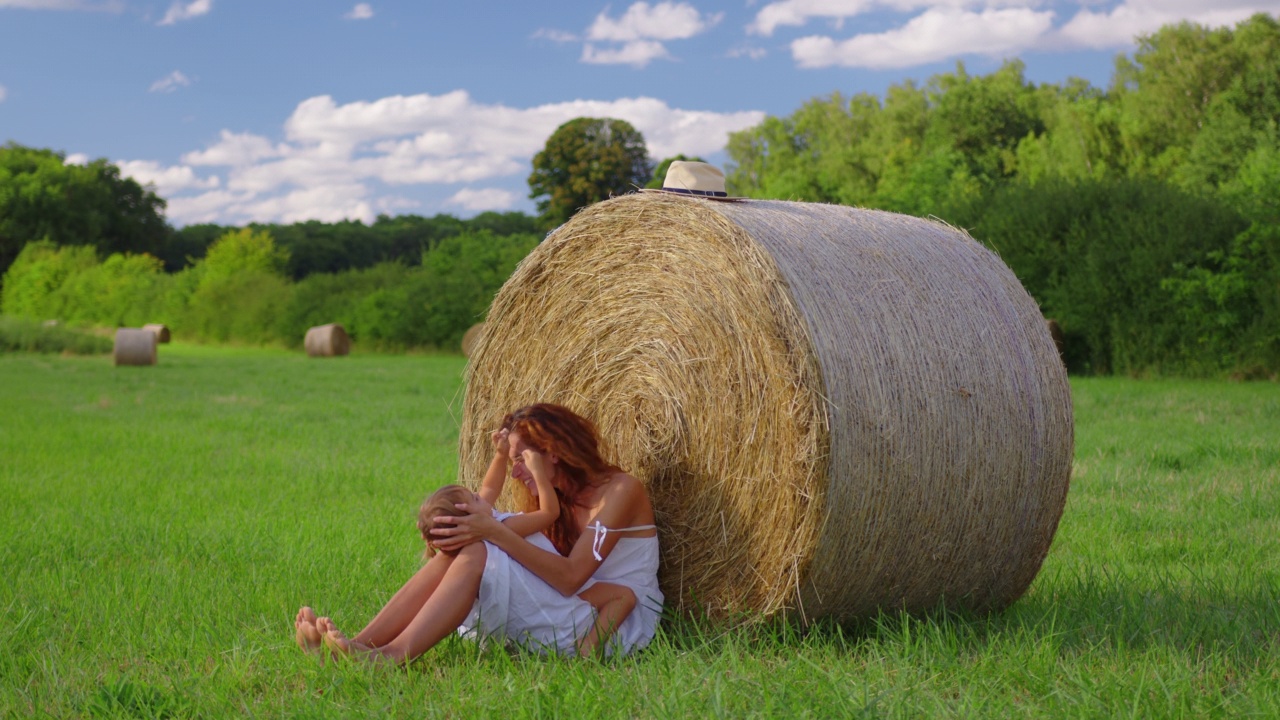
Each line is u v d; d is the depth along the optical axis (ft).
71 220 232.53
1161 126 118.42
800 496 12.96
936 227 15.93
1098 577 16.19
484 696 11.25
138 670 12.51
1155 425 35.65
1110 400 45.42
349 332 122.11
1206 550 18.26
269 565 17.53
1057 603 14.80
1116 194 67.56
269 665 12.57
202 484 26.48
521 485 15.05
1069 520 21.11
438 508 12.79
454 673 12.01
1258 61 115.14
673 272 14.98
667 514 14.94
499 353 18.06
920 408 13.24
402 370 79.77
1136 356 63.52
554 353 17.01
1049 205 69.26
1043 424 14.43
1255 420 36.91
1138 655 12.26
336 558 17.90
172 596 15.49
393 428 39.11
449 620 12.54
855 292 13.53
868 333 13.24
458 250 132.57
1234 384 56.03
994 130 147.64
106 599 15.26
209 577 16.81
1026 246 69.41
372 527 20.71
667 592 14.93
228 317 144.97
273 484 26.48
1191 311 61.05
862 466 12.82
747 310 13.69
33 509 23.02
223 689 11.69
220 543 19.40
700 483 14.51
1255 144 100.68
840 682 11.30
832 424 12.66
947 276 14.61
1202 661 12.01
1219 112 111.55
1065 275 68.23
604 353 16.06
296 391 57.93
